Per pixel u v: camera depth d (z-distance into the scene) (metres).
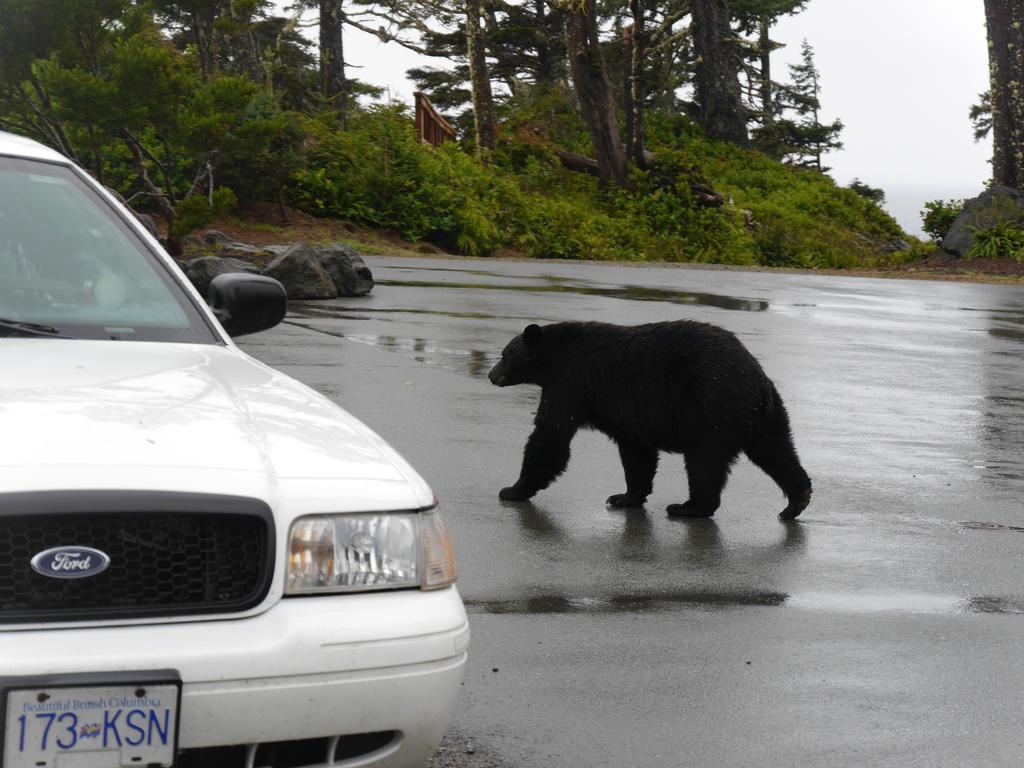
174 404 3.80
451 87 66.44
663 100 69.56
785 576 6.88
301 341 15.05
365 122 39.12
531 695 4.95
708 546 7.49
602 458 10.18
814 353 16.94
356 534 3.45
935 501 8.89
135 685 3.09
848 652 5.63
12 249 4.79
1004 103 41.84
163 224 27.88
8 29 21.47
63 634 3.12
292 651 3.25
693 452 8.15
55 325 4.50
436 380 12.80
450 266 30.31
